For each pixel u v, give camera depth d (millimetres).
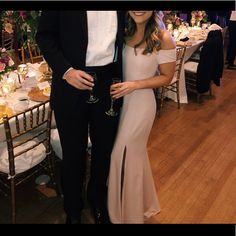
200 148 3119
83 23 1449
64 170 1885
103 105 1692
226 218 2207
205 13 5406
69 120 1694
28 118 1998
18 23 2449
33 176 2537
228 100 4395
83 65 1552
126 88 1581
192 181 2598
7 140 1769
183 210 2266
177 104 4164
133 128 1757
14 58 2717
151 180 2043
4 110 1957
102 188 2033
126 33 1607
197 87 4105
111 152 1856
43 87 2326
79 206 2023
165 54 1632
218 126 3611
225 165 2842
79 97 1624
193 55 4508
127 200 1914
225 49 6793
